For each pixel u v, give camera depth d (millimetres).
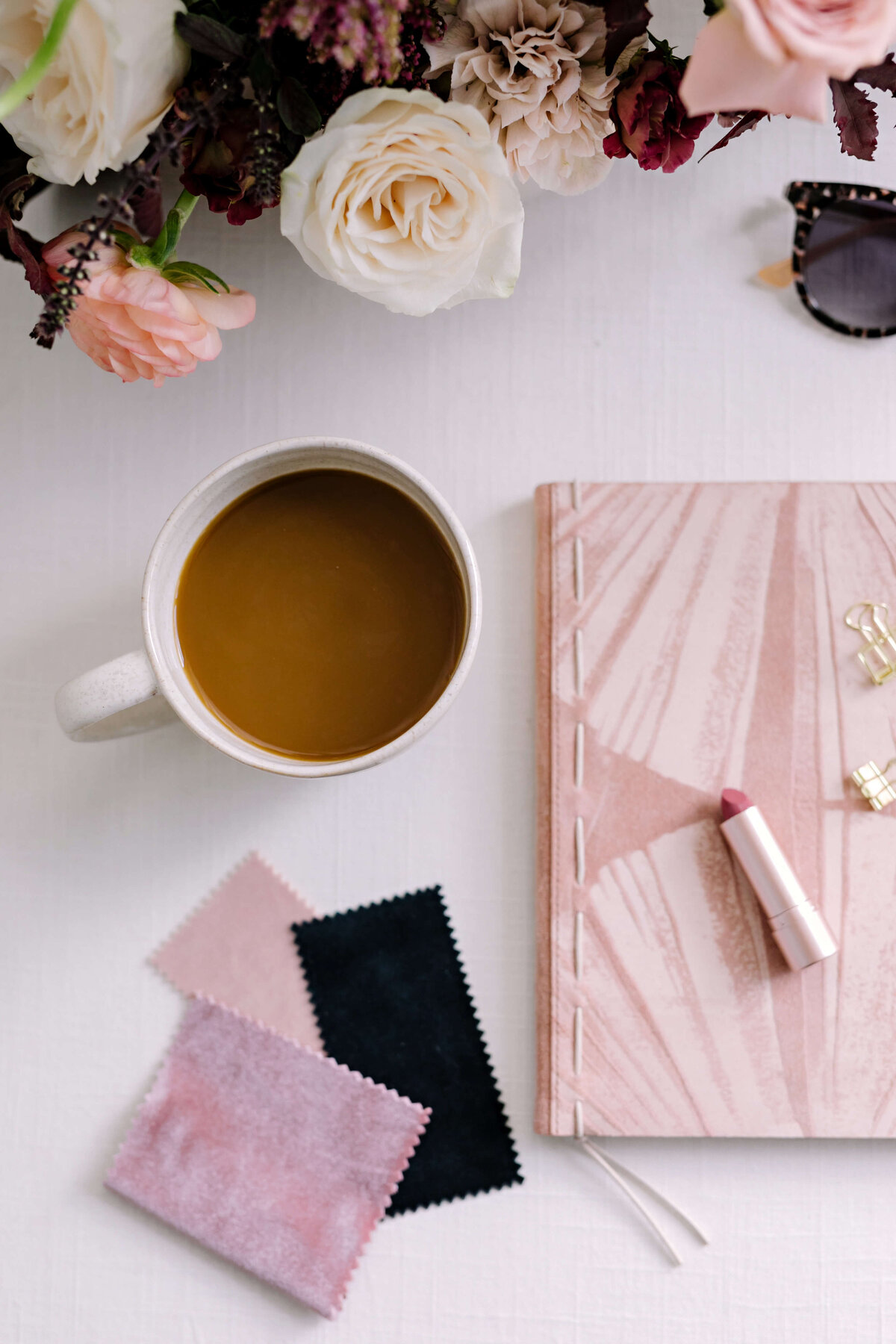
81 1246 554
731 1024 543
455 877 559
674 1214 552
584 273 564
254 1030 552
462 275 464
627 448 564
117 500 565
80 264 370
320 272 472
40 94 407
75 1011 559
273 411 563
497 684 560
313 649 484
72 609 564
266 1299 551
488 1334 546
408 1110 547
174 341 450
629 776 548
